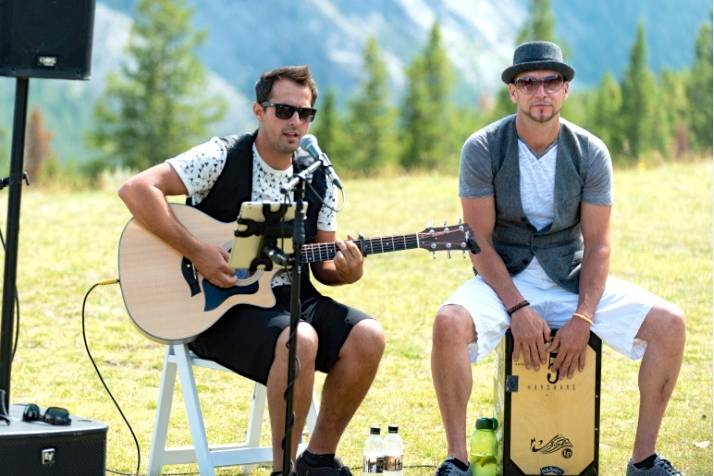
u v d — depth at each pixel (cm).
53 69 526
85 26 532
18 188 525
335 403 557
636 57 4881
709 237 1218
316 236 598
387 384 781
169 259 575
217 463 573
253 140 594
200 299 571
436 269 1104
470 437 618
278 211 513
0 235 530
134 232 576
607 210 602
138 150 5203
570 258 607
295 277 502
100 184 2038
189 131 5259
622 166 2539
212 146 589
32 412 516
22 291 984
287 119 579
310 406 579
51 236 1203
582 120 4859
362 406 735
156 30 5256
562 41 5075
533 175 601
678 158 2841
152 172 576
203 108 5316
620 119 4794
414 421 711
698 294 1002
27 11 521
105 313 936
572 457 575
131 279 571
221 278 568
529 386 573
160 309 569
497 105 4891
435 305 978
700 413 721
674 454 646
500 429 587
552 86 589
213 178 587
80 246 1161
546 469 575
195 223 579
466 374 565
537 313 580
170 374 601
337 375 556
